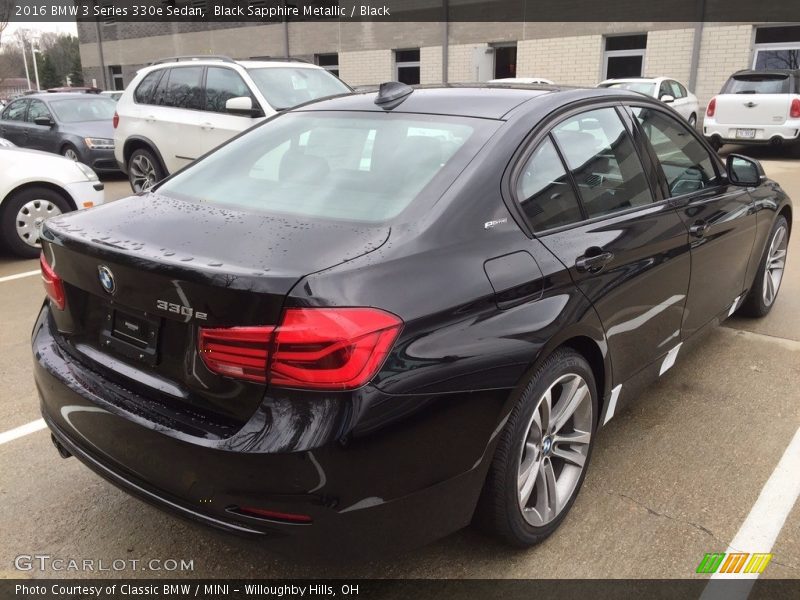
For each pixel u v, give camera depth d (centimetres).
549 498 248
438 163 237
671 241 296
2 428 335
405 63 2067
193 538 256
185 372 197
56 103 1239
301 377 177
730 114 1289
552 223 245
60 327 243
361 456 179
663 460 303
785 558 242
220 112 822
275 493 180
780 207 438
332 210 228
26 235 666
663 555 244
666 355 318
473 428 202
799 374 388
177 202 251
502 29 1844
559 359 236
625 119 302
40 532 258
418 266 199
